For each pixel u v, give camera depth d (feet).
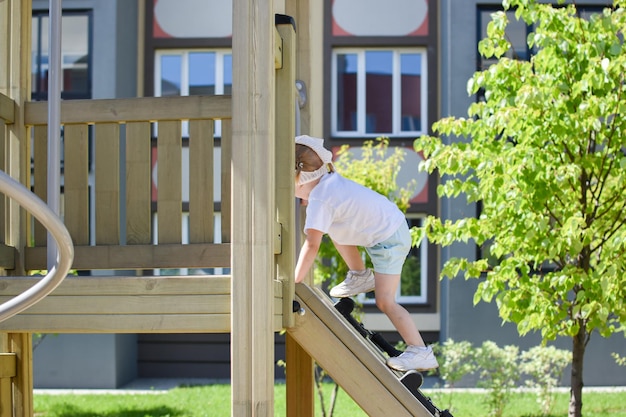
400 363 15.76
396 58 58.90
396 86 58.75
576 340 29.09
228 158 14.64
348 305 17.71
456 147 27.66
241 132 12.95
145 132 14.87
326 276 38.88
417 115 58.70
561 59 26.03
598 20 26.27
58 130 12.71
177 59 60.29
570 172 24.56
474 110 27.84
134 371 58.65
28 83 15.83
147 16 60.03
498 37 27.81
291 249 14.52
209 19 59.72
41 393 50.70
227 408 43.09
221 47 59.82
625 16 25.90
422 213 57.88
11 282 13.65
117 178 14.90
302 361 18.97
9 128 15.49
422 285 58.18
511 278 27.32
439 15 58.59
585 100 25.77
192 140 14.64
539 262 27.07
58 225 10.14
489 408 41.75
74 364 54.13
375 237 16.06
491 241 53.42
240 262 12.82
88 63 55.77
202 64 60.03
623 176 26.23
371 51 58.85
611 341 53.31
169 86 60.18
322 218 15.49
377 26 58.59
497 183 25.48
